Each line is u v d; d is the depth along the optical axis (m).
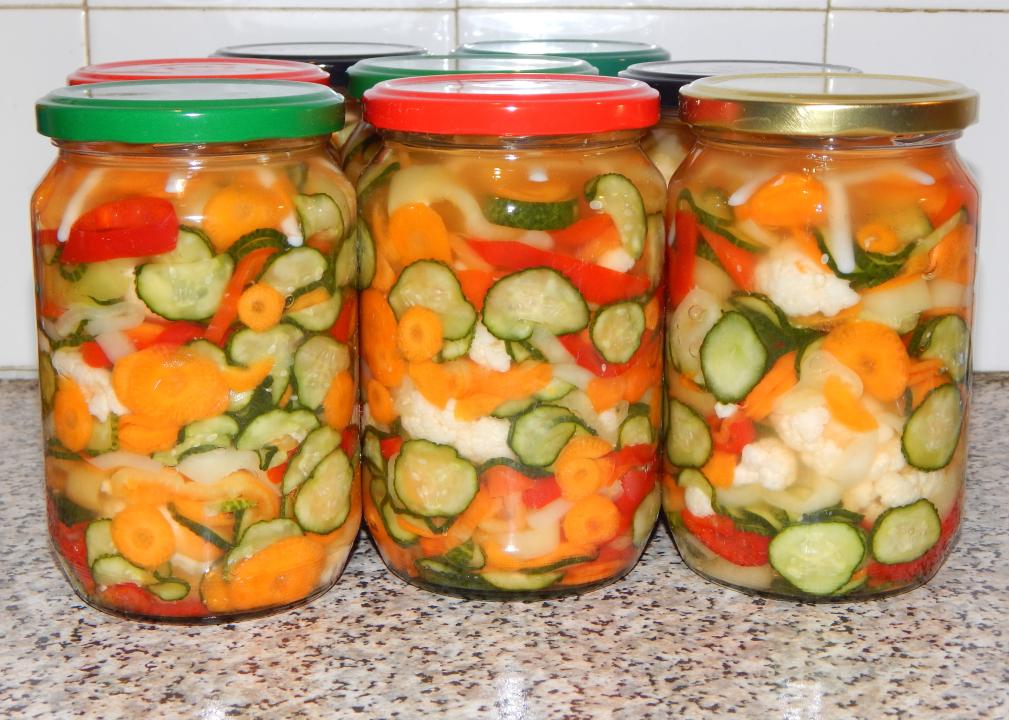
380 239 0.68
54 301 0.66
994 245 1.09
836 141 0.64
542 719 0.60
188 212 0.62
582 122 0.63
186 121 0.61
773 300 0.66
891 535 0.69
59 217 0.64
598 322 0.67
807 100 0.63
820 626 0.69
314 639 0.68
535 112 0.62
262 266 0.64
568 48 0.95
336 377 0.69
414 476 0.69
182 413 0.64
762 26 1.06
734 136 0.66
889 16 1.05
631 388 0.70
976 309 1.11
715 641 0.67
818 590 0.70
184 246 0.62
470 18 1.06
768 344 0.66
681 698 0.62
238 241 0.63
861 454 0.67
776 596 0.72
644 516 0.74
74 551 0.69
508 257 0.65
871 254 0.64
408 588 0.74
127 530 0.66
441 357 0.66
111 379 0.64
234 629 0.69
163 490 0.65
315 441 0.68
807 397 0.67
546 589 0.71
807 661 0.65
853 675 0.64
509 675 0.64
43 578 0.75
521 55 0.89
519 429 0.67
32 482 0.92
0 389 1.12
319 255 0.66
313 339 0.67
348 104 0.85
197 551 0.66
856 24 1.05
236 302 0.64
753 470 0.69
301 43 1.03
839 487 0.68
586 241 0.66
